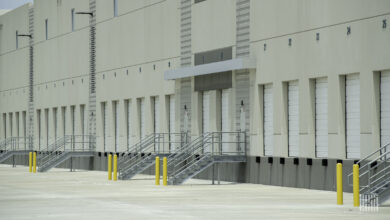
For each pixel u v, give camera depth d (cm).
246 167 5522
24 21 9869
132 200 4044
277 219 3067
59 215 3278
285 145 5134
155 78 6738
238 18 5578
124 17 7275
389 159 4091
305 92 4881
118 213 3341
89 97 8031
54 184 5503
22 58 9938
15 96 10212
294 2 4975
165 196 4309
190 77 6203
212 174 5456
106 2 7631
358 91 4500
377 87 4325
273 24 5191
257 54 5369
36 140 9481
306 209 3481
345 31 4519
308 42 4844
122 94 7331
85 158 8156
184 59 6278
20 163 9894
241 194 4441
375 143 4306
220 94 5894
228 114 5731
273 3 5184
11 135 10475
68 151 7831
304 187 4897
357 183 3588
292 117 5100
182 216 3197
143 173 6900
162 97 6631
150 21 6800
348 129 4581
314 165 4803
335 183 4612
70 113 8500
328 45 4662
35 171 7575
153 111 6862
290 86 5109
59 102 8781
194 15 6138
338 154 4594
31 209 3556
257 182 5400
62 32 8694
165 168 5344
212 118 5919
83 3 8150
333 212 3334
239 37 5562
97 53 7831
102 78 7731
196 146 6106
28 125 9738
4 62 10644
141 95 6981
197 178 6144
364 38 4369
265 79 5288
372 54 4309
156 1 6706
